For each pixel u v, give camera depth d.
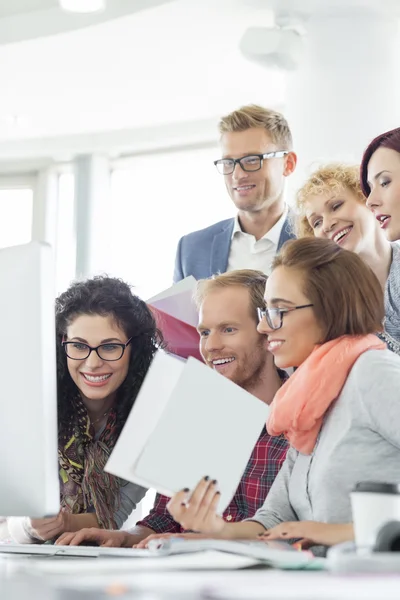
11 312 1.53
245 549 1.28
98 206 5.84
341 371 1.70
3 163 6.17
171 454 1.38
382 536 1.05
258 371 2.44
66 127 5.70
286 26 4.23
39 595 0.90
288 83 4.31
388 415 1.59
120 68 4.86
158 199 5.77
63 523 2.14
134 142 5.68
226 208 5.56
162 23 4.38
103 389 2.29
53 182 6.14
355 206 2.94
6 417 1.53
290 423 1.74
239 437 1.43
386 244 2.95
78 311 2.31
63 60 4.79
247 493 2.09
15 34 4.61
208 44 4.56
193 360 1.41
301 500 1.75
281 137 3.46
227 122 3.46
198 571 1.12
